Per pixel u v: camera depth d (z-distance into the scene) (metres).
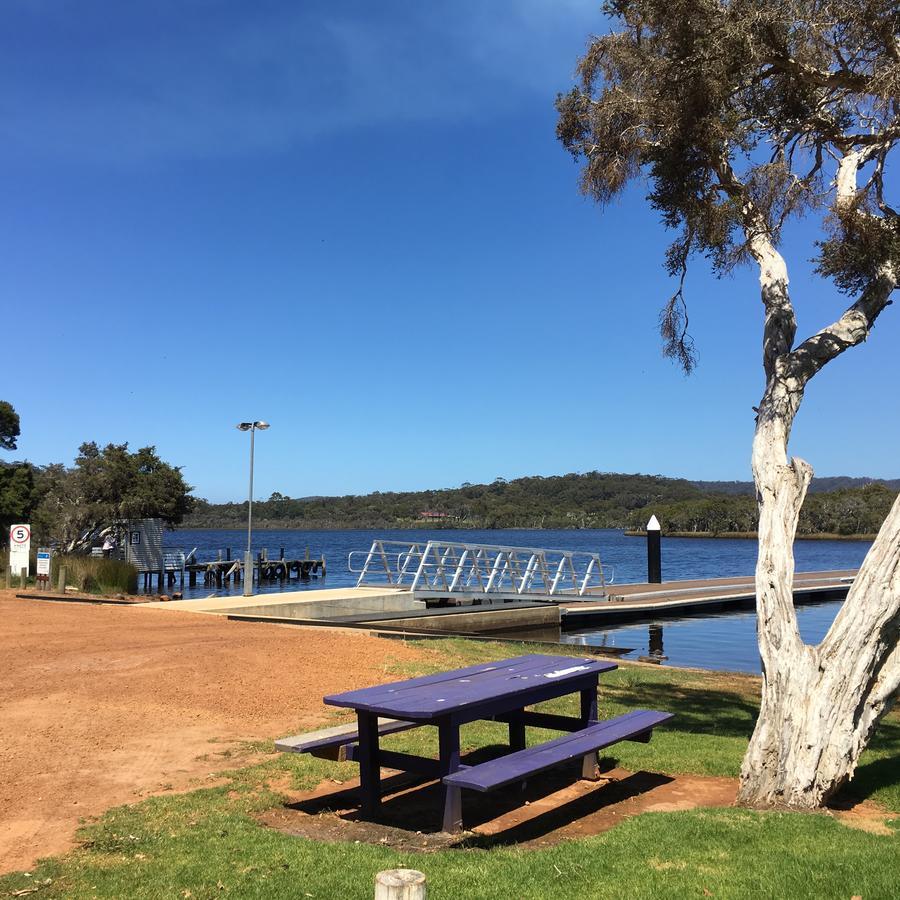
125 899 3.61
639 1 7.25
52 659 9.71
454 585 22.48
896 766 6.41
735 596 26.12
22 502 37.69
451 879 3.84
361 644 11.98
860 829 4.69
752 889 3.70
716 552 82.12
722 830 4.54
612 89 7.78
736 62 6.76
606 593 26.55
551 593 24.44
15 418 40.50
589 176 7.93
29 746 6.16
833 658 5.18
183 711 7.46
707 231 7.06
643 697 9.53
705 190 7.10
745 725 8.14
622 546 99.75
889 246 6.61
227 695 8.16
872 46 6.95
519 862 4.10
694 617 24.42
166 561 42.69
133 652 10.34
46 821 4.68
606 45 7.89
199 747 6.36
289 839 4.45
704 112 6.79
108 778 5.52
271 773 5.76
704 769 6.20
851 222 6.78
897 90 6.61
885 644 5.18
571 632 21.09
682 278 7.74
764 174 7.09
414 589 21.20
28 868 3.99
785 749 5.19
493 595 22.83
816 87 7.28
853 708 5.15
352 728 5.64
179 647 10.84
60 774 5.55
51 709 7.29
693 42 6.77
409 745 6.67
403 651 11.60
